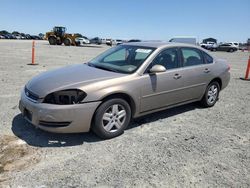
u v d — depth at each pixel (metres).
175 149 4.30
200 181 3.45
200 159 4.02
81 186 3.23
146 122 5.48
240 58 31.25
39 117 4.14
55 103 4.13
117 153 4.09
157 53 5.24
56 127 4.12
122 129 4.72
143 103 4.96
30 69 11.95
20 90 7.64
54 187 3.19
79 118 4.17
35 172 3.49
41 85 4.38
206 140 4.72
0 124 4.96
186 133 5.00
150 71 4.95
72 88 4.18
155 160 3.92
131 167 3.70
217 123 5.63
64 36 43.97
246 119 5.97
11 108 5.91
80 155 3.99
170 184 3.35
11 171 3.49
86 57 20.41
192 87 5.94
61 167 3.63
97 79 4.46
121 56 5.50
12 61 14.96
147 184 3.33
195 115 6.09
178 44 5.84
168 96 5.40
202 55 6.37
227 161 4.00
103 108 4.35
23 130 4.75
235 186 3.38
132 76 4.76
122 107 4.64
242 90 9.20
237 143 4.67
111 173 3.53
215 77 6.54
